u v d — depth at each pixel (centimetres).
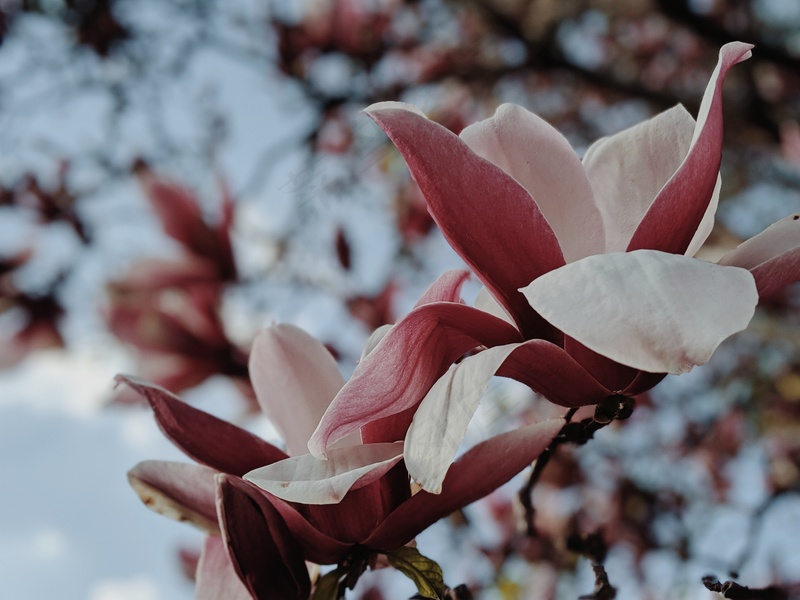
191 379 93
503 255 43
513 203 43
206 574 49
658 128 49
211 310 94
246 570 45
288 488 42
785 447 137
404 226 131
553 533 115
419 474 40
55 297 118
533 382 45
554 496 120
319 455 41
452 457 39
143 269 94
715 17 171
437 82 153
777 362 144
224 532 45
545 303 40
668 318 38
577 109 185
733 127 154
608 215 48
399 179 142
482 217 43
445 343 44
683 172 43
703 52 192
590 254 46
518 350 43
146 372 93
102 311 93
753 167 166
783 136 149
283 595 46
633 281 39
